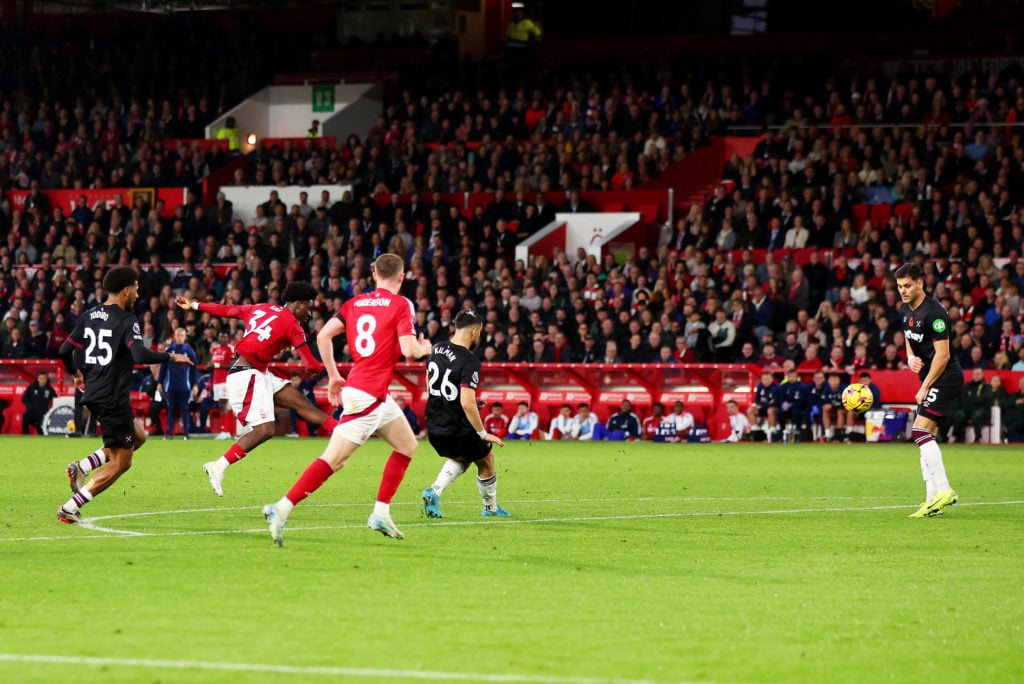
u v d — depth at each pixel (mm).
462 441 31125
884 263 74125
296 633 17719
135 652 16562
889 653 16844
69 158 99562
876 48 100062
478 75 100125
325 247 85750
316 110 104562
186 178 97062
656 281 77125
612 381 72000
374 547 26031
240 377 34938
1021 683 15430
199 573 22656
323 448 59844
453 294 80438
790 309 73375
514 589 21250
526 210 86250
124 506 33781
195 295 80875
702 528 29766
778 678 15508
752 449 61500
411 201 88125
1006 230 76375
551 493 38469
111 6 118938
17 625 18203
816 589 21453
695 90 94375
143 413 74312
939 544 27125
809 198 80438
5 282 87500
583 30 108500
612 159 90625
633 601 20266
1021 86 88938
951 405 32656
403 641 17234
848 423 67375
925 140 83062
